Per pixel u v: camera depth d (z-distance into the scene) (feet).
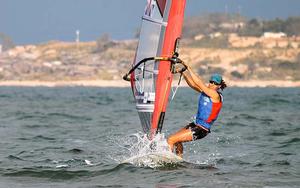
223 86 133.49
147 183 118.62
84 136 203.00
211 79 132.77
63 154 159.84
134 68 132.26
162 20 129.29
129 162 136.36
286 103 416.46
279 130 213.46
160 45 129.90
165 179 121.70
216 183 118.21
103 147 173.88
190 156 154.61
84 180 123.03
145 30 131.44
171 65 128.88
